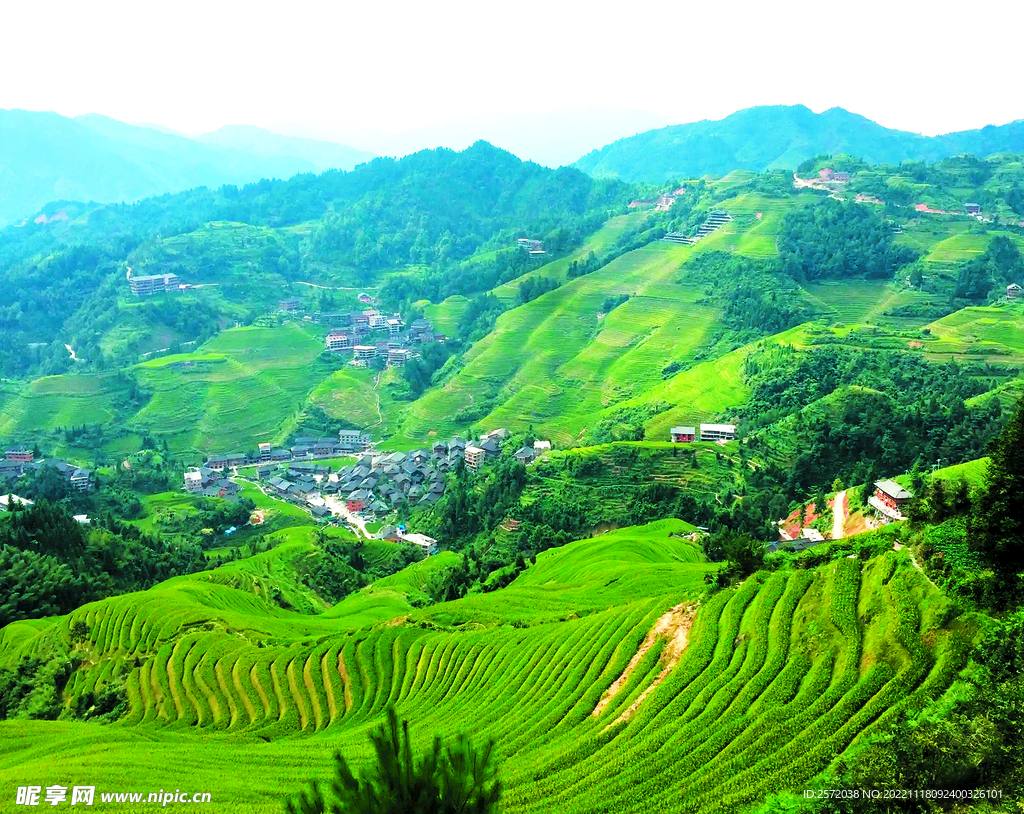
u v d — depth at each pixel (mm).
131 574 150000
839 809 37375
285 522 197500
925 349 187500
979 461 124875
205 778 56625
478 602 100688
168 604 108188
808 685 49656
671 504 151375
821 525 132625
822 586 58406
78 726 76000
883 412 154250
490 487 172250
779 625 56625
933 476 120688
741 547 70062
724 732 48156
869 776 37875
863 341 195125
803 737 44906
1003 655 43500
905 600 51781
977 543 53688
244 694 82250
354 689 79375
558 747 54031
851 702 46281
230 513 195000
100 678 94500
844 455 151750
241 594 126250
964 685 43406
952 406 152250
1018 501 52406
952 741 37750
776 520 140000
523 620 89688
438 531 175875
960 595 50438
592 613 85750
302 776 56156
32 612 124438
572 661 67000
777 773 42844
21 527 143625
